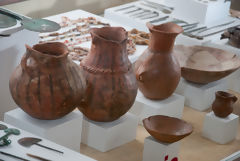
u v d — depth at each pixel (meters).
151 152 2.82
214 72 3.49
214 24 4.49
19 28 3.09
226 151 3.20
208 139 3.31
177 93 3.70
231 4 5.40
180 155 3.08
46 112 2.67
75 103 2.72
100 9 4.95
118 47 2.82
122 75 2.87
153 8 4.74
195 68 3.55
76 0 4.68
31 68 2.63
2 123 2.62
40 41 3.75
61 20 4.21
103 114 2.90
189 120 3.49
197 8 4.46
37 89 2.62
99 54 2.86
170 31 3.23
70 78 2.67
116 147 3.06
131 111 3.34
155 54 3.19
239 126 3.51
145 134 3.24
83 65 2.90
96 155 2.96
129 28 4.23
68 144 2.84
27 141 2.50
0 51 3.04
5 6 4.14
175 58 3.24
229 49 4.05
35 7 4.37
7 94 3.18
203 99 3.60
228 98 3.20
